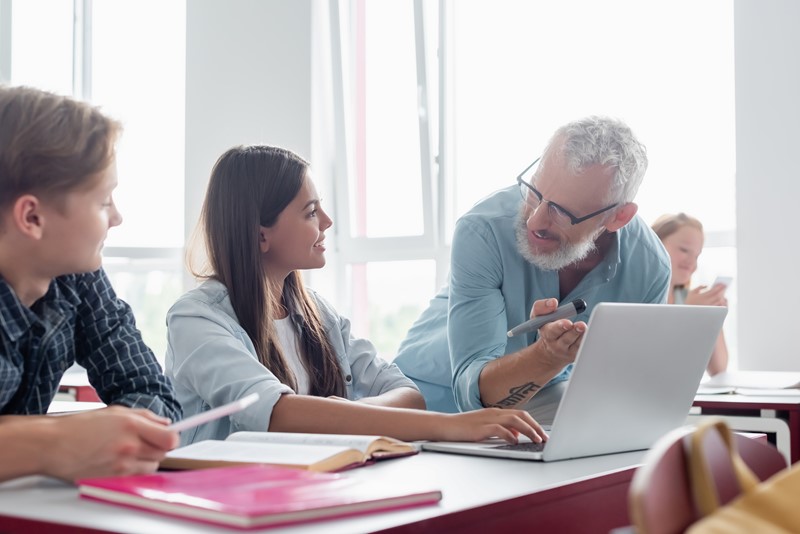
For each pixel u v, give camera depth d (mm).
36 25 4883
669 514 686
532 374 1858
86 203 1224
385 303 4484
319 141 4441
